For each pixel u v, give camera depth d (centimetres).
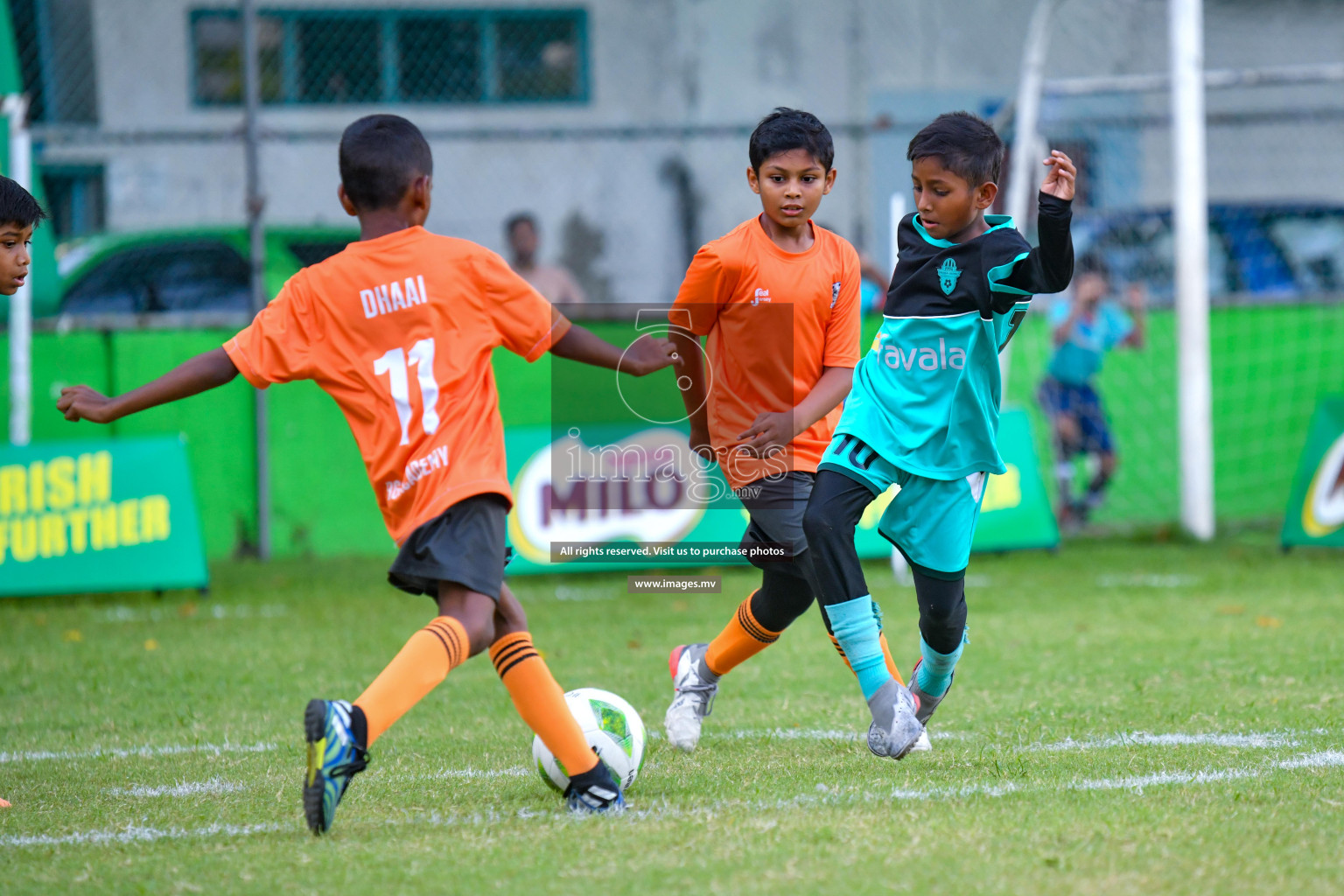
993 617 2450
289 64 5441
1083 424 3697
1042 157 3459
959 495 1287
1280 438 3900
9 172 3125
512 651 1163
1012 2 5975
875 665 1240
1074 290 3706
